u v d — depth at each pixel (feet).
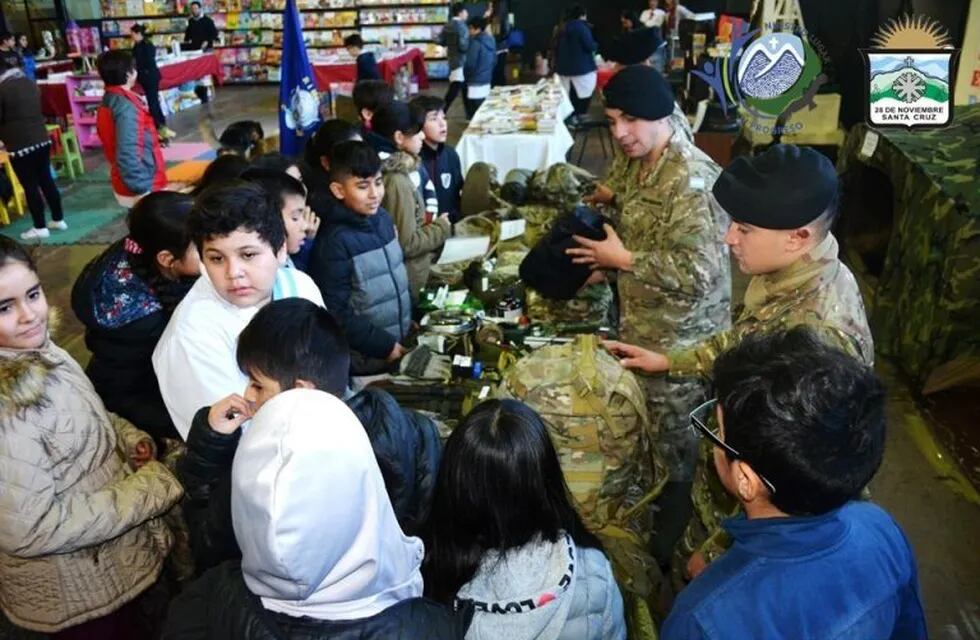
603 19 39.24
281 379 4.40
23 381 4.66
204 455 4.63
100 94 27.40
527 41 40.68
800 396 3.04
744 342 3.51
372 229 8.30
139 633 6.22
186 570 6.68
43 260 17.97
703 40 17.79
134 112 17.43
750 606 3.06
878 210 14.71
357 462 3.10
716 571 3.26
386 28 41.88
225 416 4.62
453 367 7.59
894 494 9.32
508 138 16.52
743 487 3.28
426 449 5.19
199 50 37.32
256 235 5.25
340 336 4.61
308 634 3.13
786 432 3.00
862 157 13.32
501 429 4.09
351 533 3.06
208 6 42.55
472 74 29.14
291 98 16.99
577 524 4.64
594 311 8.59
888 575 3.22
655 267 7.30
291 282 6.17
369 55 27.68
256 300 5.46
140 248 6.20
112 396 6.40
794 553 3.10
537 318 8.68
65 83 26.84
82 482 5.02
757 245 5.17
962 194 10.44
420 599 3.52
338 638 3.12
